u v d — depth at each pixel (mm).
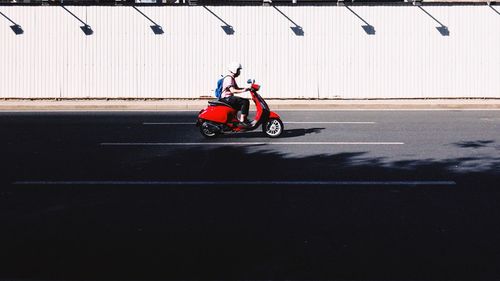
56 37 23203
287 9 23094
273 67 23234
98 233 6168
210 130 12859
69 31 23188
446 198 7590
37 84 23281
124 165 9898
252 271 5082
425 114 18297
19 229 6316
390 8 23031
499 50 23094
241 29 23109
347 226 6391
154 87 23297
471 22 23031
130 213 6941
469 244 5785
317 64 23250
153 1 24406
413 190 8031
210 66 23234
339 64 23250
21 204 7371
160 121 16391
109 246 5754
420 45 23125
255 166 9758
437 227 6348
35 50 23219
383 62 23203
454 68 23172
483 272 5059
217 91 13023
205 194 7863
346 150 11297
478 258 5395
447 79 23203
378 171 9289
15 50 23219
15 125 15484
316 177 8867
